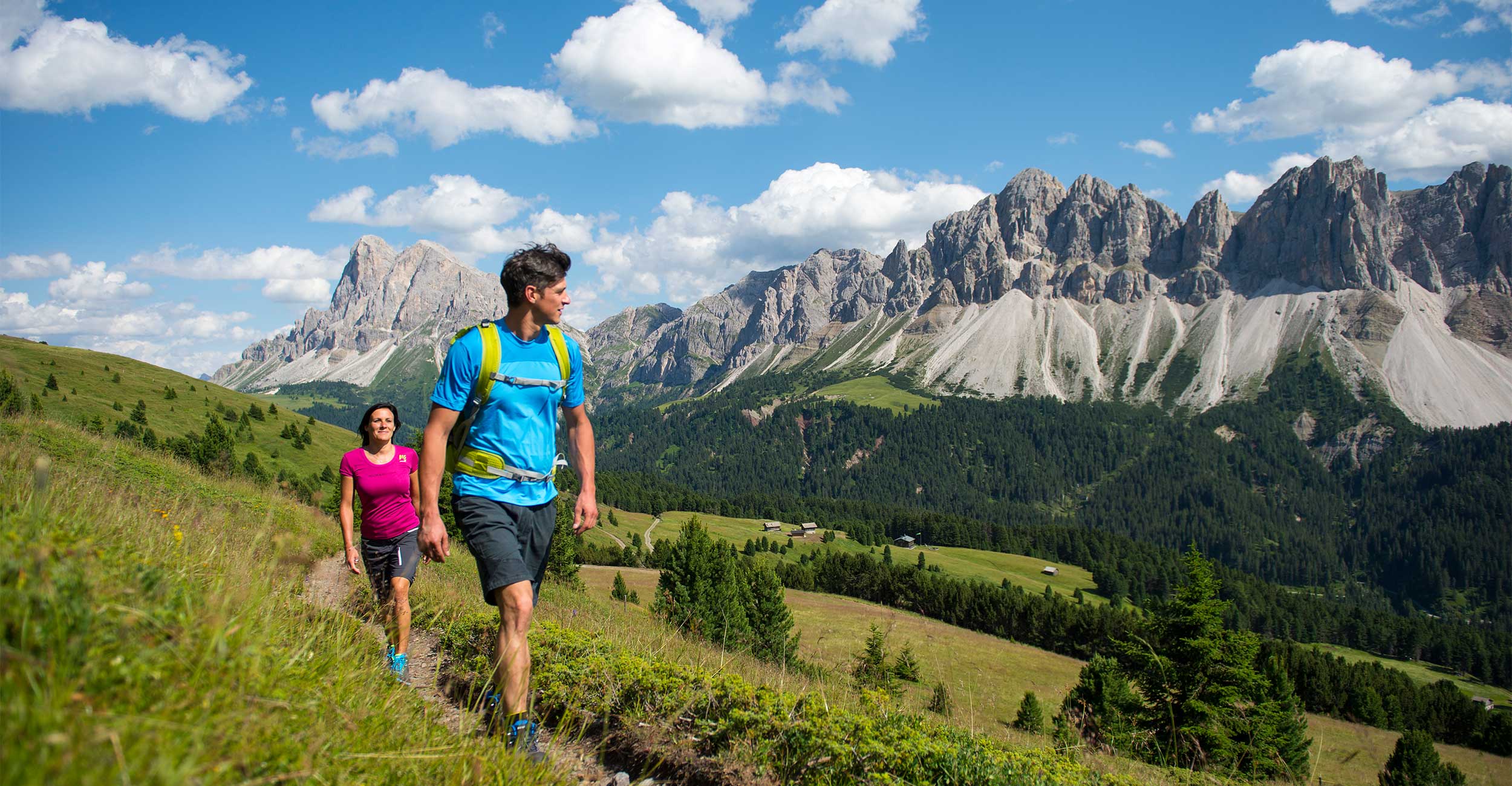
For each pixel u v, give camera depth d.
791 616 28.41
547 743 4.47
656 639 7.73
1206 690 20.86
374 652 5.05
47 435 15.60
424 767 2.91
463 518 4.19
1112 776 5.18
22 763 1.40
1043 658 38.31
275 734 2.29
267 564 5.22
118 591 2.43
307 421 136.12
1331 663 44.47
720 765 4.45
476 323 4.36
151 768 1.63
